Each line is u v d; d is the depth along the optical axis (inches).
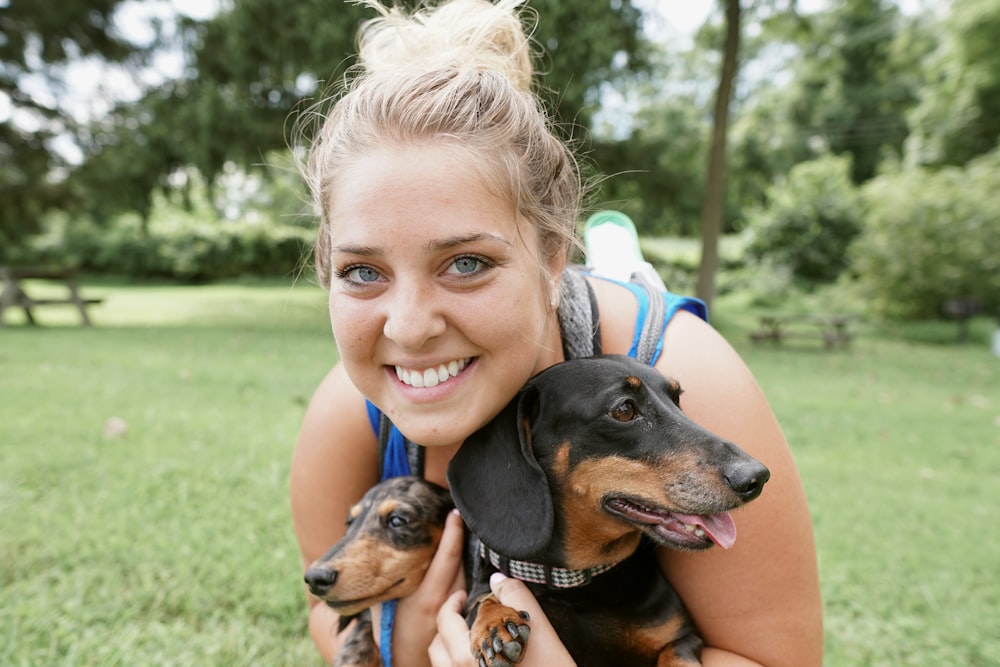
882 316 800.3
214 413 264.2
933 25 1214.3
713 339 74.1
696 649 68.0
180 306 811.4
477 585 74.0
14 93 814.5
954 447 262.5
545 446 67.4
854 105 1439.5
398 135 55.1
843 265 1092.5
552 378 68.2
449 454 80.4
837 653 125.6
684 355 72.5
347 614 74.5
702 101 1389.0
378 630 76.4
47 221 1362.0
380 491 78.0
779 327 730.2
